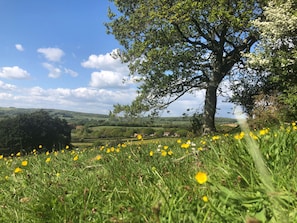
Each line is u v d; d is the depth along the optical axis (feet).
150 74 92.38
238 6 81.87
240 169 10.11
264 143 11.56
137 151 18.93
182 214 8.79
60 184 13.78
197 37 97.25
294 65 71.51
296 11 73.97
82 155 24.20
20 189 14.98
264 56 77.10
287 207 7.89
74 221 9.96
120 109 94.53
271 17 76.23
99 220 9.81
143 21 91.09
